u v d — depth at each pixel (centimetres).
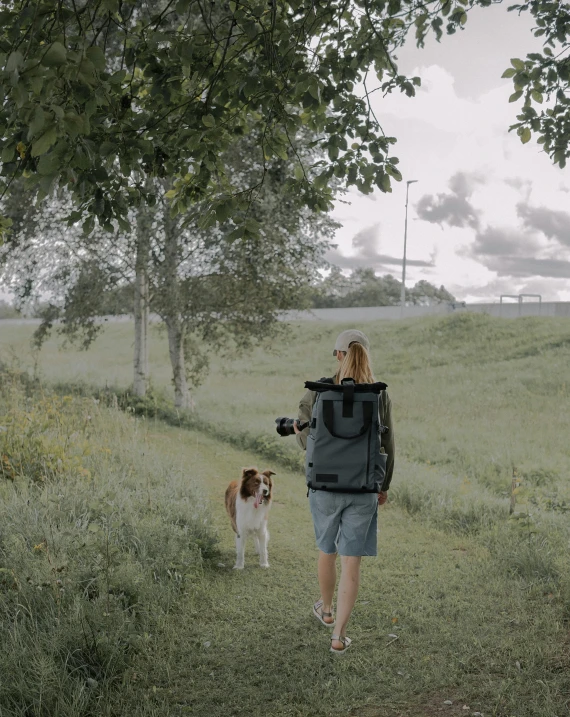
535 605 482
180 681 382
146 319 1830
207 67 465
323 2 500
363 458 383
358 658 407
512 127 646
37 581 439
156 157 496
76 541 519
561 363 2581
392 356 3173
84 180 383
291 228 1581
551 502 876
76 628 393
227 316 1708
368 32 595
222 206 429
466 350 3070
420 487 933
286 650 423
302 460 1170
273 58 462
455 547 687
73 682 354
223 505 857
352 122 568
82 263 1772
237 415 1803
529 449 1407
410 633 444
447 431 1639
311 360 3206
